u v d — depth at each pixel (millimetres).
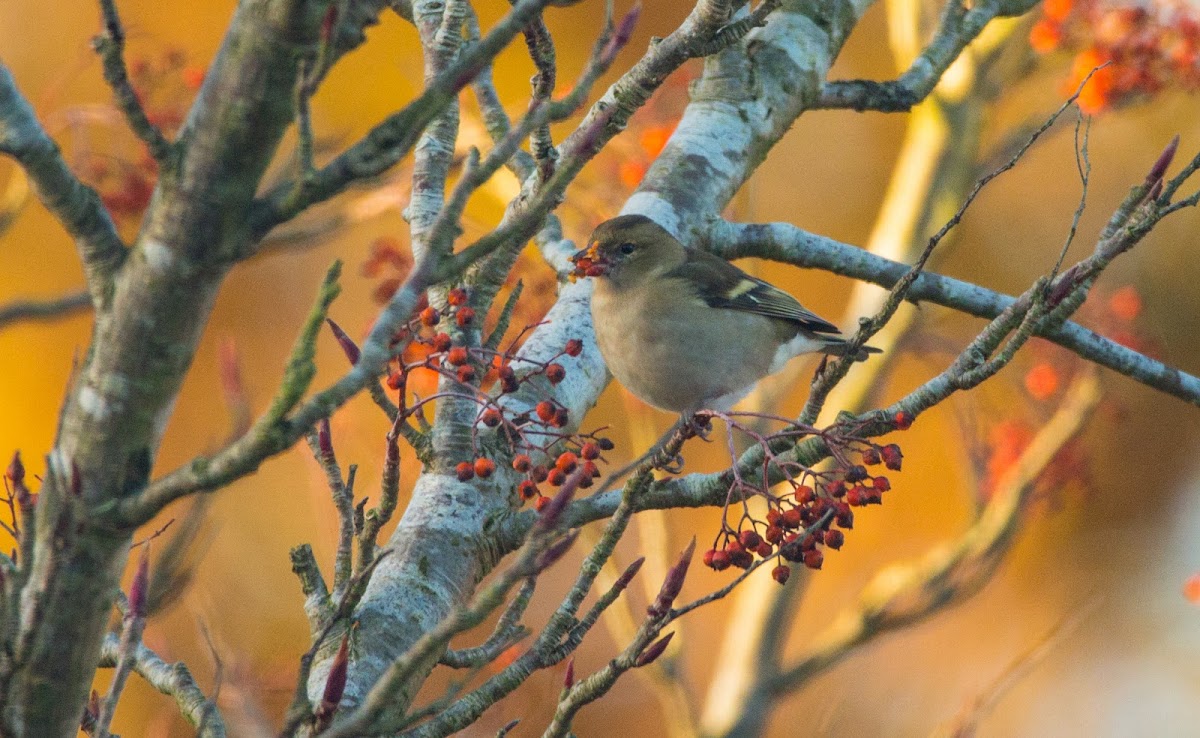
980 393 16938
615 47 4871
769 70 11562
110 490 5223
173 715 17125
